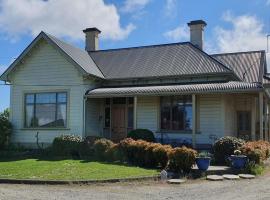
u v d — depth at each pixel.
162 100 24.86
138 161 19.00
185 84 24.33
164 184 14.98
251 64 28.03
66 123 25.39
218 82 23.61
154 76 25.16
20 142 26.38
